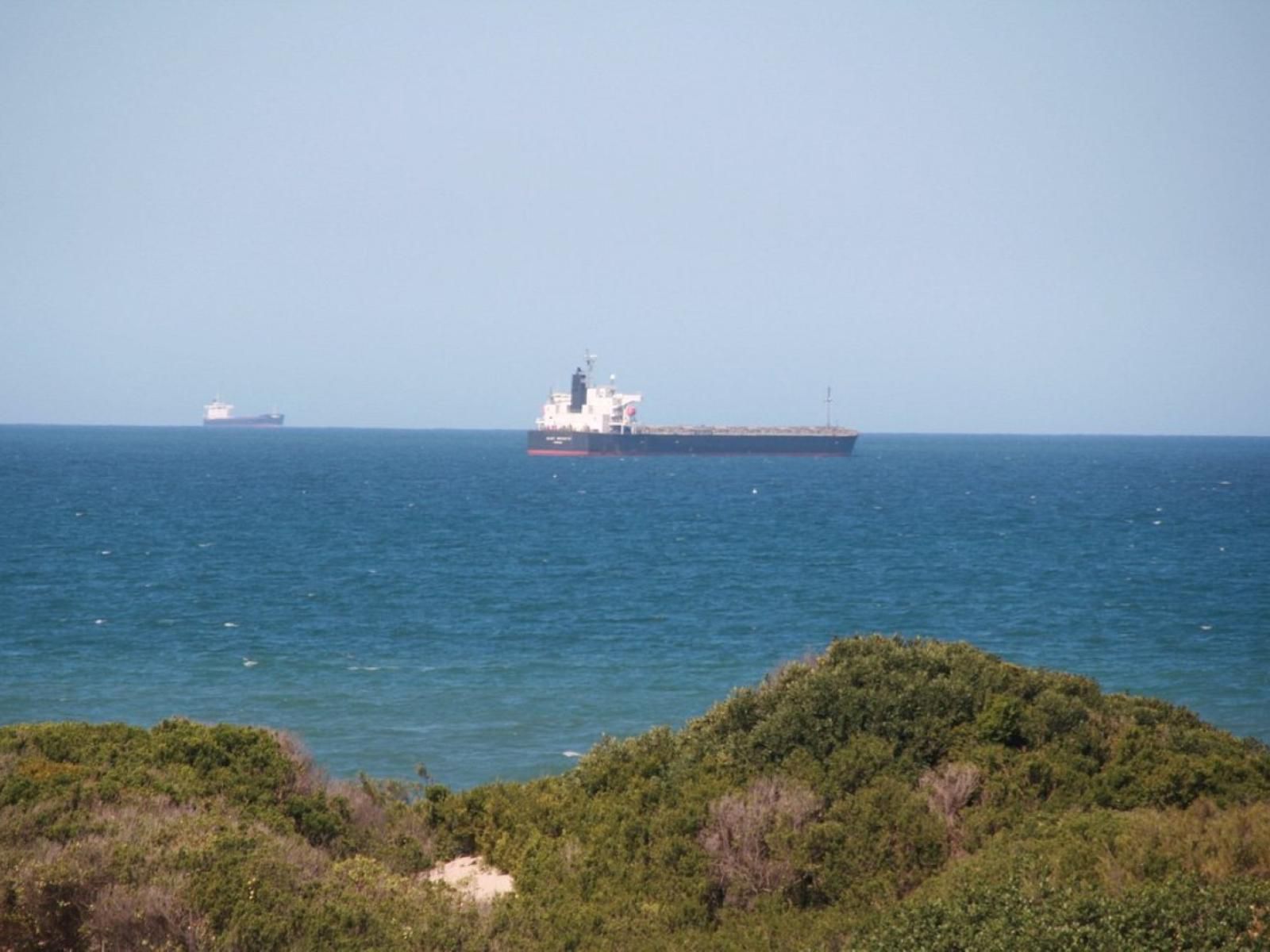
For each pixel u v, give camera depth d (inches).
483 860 3100.4
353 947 2159.2
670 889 2588.6
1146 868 2242.9
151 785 2856.8
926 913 2123.5
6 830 2461.9
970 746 3051.2
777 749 3142.2
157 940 2154.3
